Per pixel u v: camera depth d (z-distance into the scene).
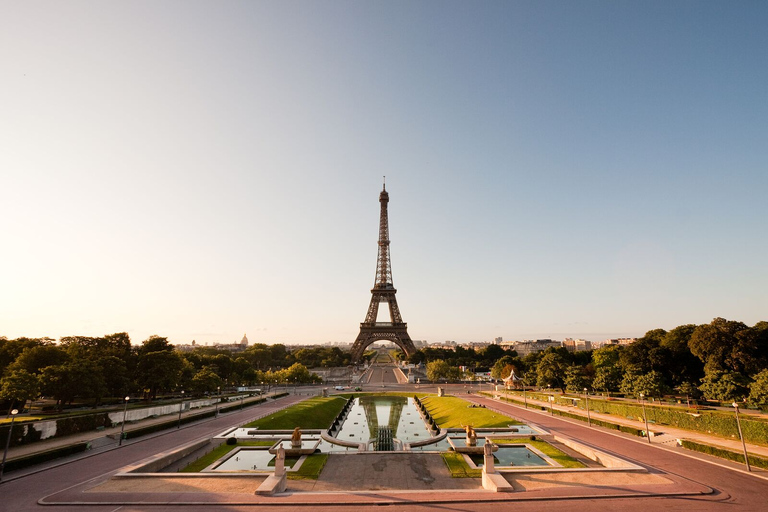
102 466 62.28
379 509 44.47
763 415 90.31
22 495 49.00
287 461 67.44
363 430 110.69
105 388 114.50
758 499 46.72
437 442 86.94
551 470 55.97
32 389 90.56
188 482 52.62
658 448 72.00
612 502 46.00
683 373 137.75
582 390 164.62
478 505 45.44
